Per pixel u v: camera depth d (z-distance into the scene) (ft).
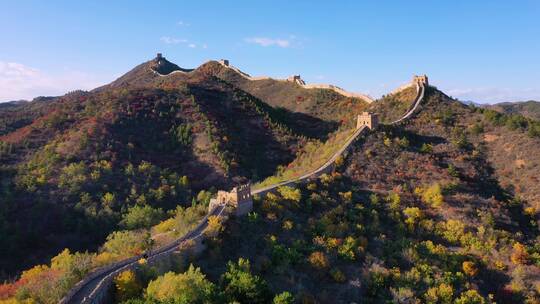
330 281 187.32
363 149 327.06
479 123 397.39
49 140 385.91
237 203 212.84
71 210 300.81
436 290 191.83
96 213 298.56
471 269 216.54
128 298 137.80
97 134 386.93
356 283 187.11
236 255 184.44
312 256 192.44
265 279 173.17
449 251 234.17
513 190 314.14
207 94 517.14
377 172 302.25
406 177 302.25
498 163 345.31
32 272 176.65
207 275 162.30
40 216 290.56
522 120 389.19
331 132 488.44
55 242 274.77
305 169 316.60
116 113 426.10
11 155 359.87
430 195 278.87
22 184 314.35
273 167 411.34
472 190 299.79
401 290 186.09
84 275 148.97
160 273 153.89
